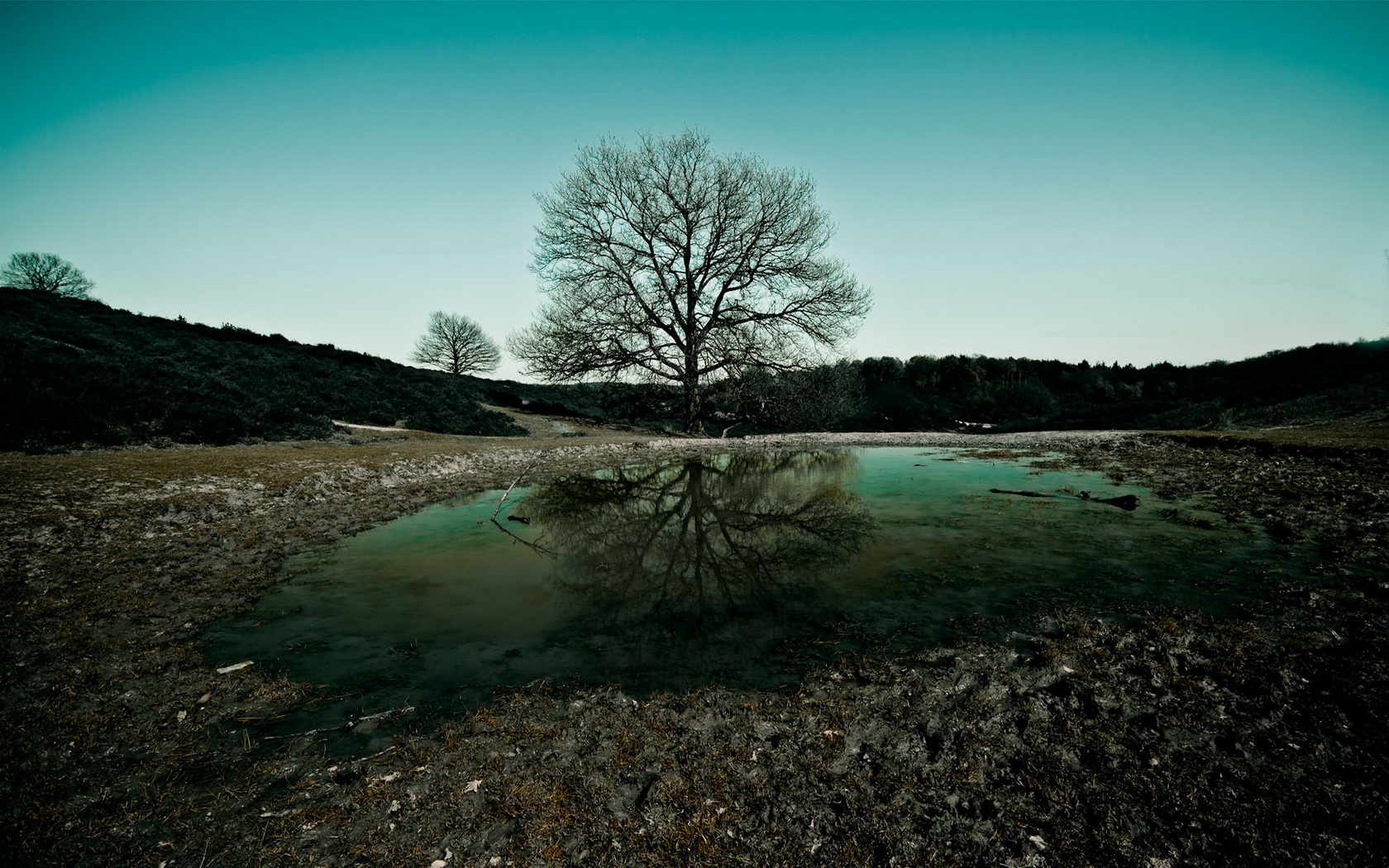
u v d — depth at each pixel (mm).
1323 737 2957
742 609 5121
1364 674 3506
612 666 4082
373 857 2426
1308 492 8539
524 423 28766
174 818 2658
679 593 5633
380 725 3393
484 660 4215
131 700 3664
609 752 3084
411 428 23578
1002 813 2551
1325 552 5844
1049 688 3561
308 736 3291
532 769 2965
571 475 13938
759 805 2658
